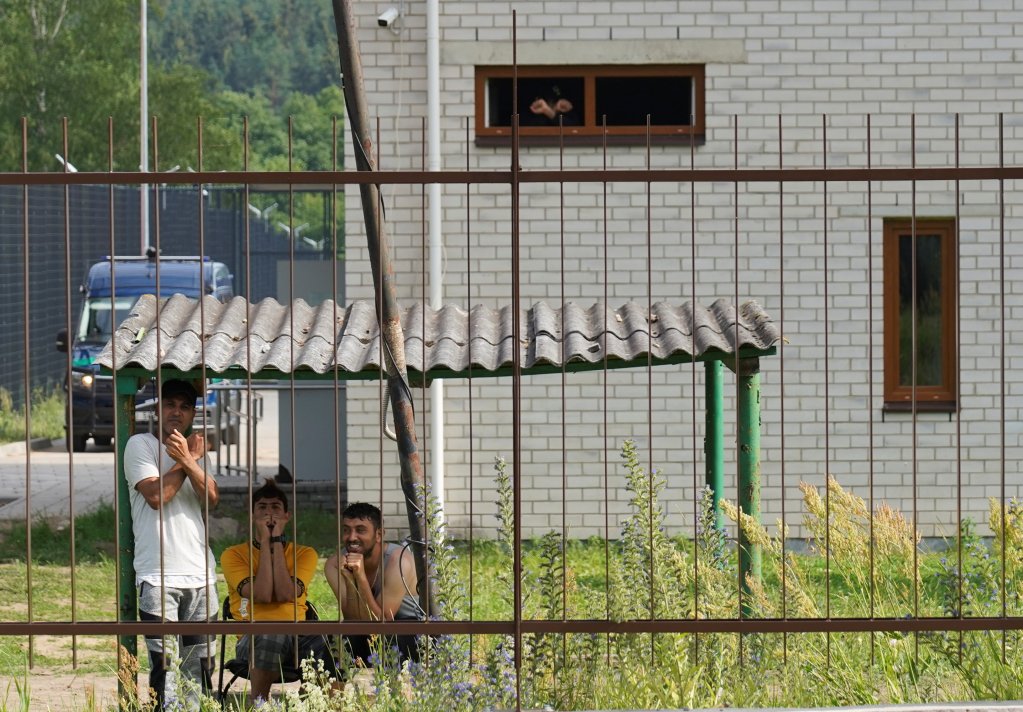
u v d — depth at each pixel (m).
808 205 24.05
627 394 23.97
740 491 14.59
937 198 24.09
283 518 14.06
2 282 49.75
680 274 24.05
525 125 24.44
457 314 16.05
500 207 24.12
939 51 24.12
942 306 24.38
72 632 11.50
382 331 12.62
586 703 12.13
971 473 24.12
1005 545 12.89
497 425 24.08
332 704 12.12
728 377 23.73
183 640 13.33
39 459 40.56
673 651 12.41
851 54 24.11
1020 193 24.14
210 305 14.99
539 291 24.16
